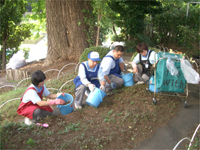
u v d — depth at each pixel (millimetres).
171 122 3379
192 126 3301
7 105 4516
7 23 12398
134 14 11938
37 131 2900
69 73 6871
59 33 8227
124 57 9211
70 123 3143
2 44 13227
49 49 8602
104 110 3654
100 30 8672
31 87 3139
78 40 8234
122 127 3127
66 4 7820
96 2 7148
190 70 3398
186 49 9734
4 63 13250
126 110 3578
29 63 10695
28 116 3170
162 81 3623
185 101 3785
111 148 2689
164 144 2877
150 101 3898
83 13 8086
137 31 12016
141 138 2957
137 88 4441
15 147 2469
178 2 11352
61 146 2580
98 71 3748
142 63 4348
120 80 4414
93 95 3576
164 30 11336
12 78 7996
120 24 12289
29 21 14453
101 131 3008
